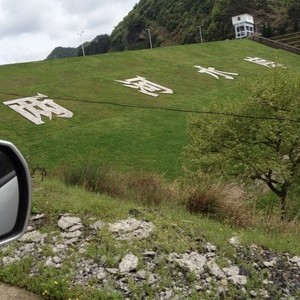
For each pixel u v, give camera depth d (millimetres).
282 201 19375
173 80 50719
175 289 5812
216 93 47688
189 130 22984
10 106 37188
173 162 27828
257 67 61750
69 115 36250
